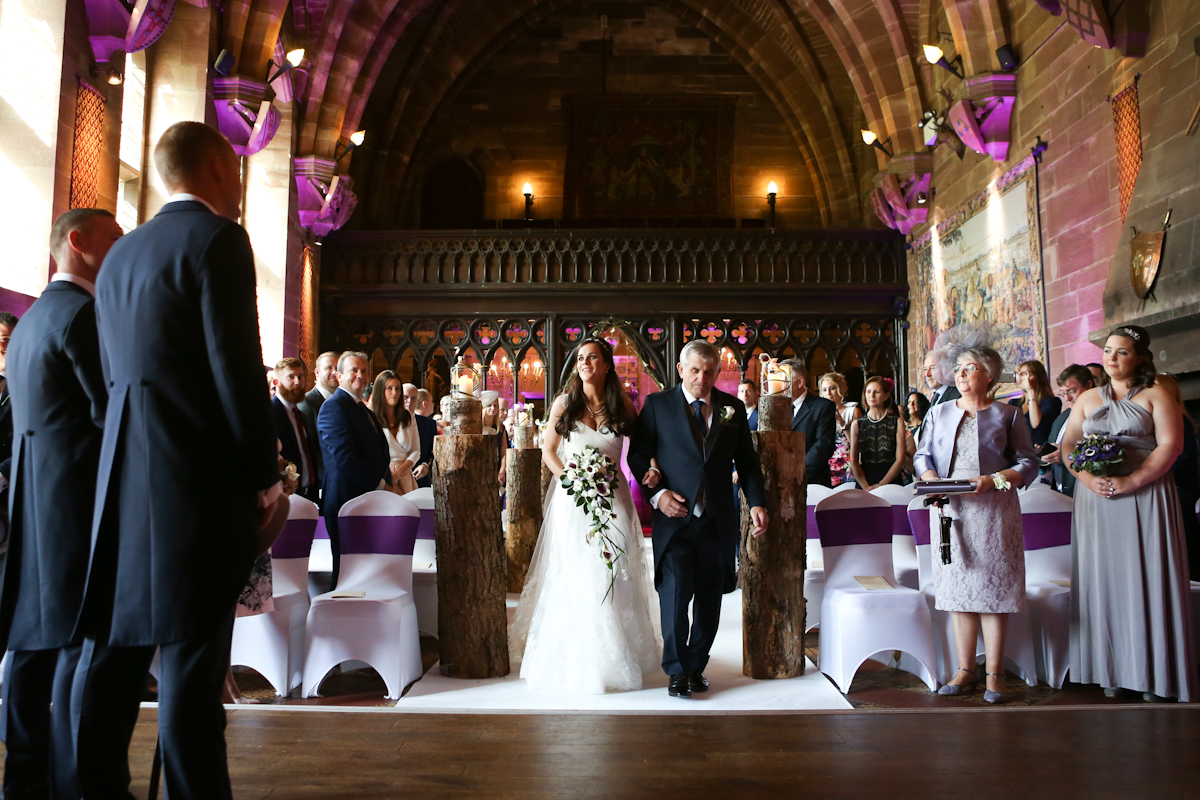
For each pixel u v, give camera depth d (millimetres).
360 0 14750
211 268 2021
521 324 16359
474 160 21203
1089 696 4320
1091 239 10062
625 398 4652
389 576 4719
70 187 7969
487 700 4188
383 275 16484
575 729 3336
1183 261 7723
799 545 4688
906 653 4777
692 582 4277
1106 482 4152
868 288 16094
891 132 15141
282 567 4664
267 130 11781
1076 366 6727
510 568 7730
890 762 2945
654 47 21562
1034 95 11492
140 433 2018
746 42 20859
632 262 16438
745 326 16312
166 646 2002
